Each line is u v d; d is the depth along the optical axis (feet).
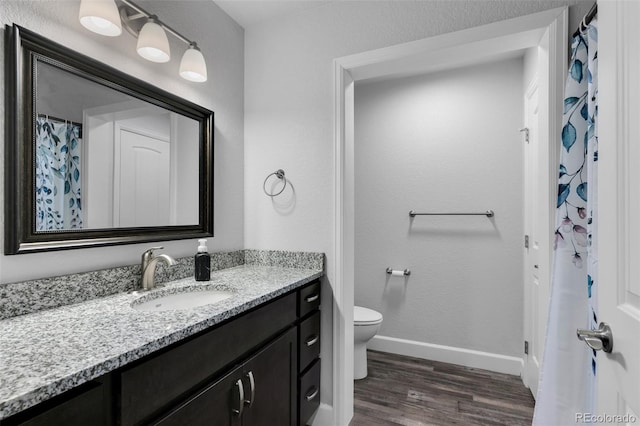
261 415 4.10
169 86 4.99
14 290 3.13
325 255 5.83
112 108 4.14
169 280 4.85
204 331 3.27
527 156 7.13
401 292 8.92
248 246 6.51
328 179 5.82
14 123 3.15
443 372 7.82
